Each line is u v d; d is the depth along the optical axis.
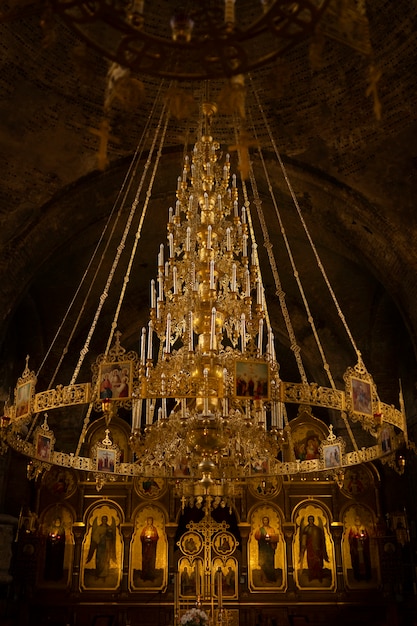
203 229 9.09
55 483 16.64
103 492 16.73
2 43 12.09
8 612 14.76
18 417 8.71
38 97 12.80
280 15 4.15
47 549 16.08
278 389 8.17
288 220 15.77
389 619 15.35
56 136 13.17
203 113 9.74
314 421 17.80
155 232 16.33
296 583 16.09
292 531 16.48
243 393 8.02
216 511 18.53
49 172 13.28
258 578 16.14
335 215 14.37
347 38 4.79
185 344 8.96
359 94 12.88
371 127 13.04
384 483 16.86
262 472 12.78
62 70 12.67
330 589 16.03
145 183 14.45
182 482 13.54
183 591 15.97
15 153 12.98
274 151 13.82
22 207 13.12
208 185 9.32
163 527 16.53
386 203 13.31
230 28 4.22
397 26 12.02
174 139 13.70
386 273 13.96
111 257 16.77
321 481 16.94
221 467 11.52
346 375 8.61
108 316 18.20
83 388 8.33
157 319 8.99
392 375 17.05
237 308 9.01
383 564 15.94
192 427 9.09
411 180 13.08
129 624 15.08
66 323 17.41
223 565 16.27
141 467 12.78
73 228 14.18
